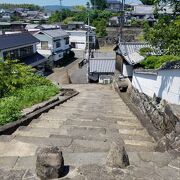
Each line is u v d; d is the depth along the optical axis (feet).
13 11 308.60
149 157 10.40
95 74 86.22
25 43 93.61
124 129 18.17
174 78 20.29
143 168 9.47
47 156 8.90
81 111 25.86
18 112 20.89
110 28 155.84
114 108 29.55
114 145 9.80
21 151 12.51
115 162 9.53
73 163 10.25
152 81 25.93
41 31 111.75
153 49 37.29
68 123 19.30
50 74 100.42
